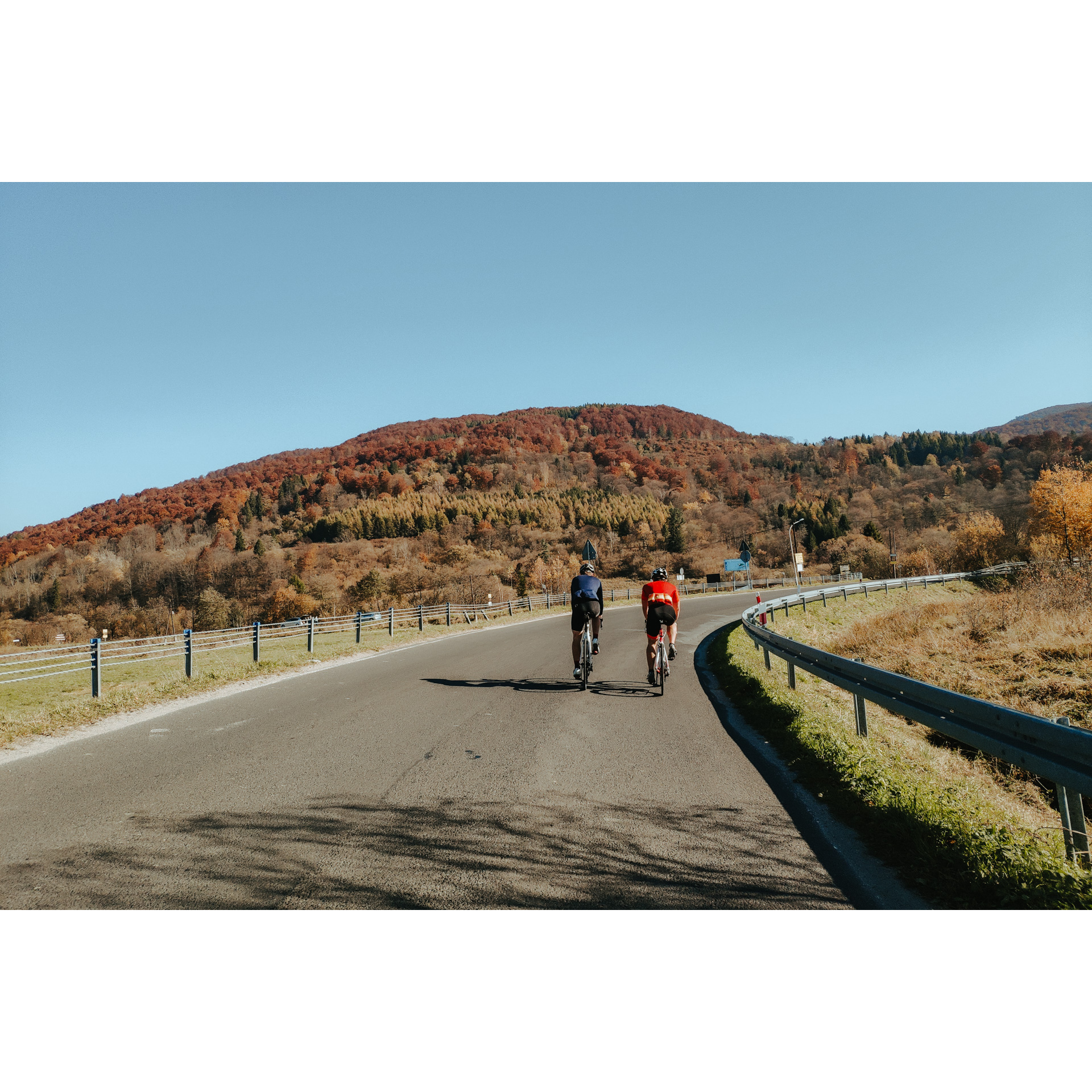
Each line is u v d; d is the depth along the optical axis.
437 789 5.79
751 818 5.07
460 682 12.17
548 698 10.38
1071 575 30.72
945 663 18.33
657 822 4.98
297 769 6.45
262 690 11.58
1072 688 14.14
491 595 77.38
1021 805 8.04
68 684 13.85
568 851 4.45
